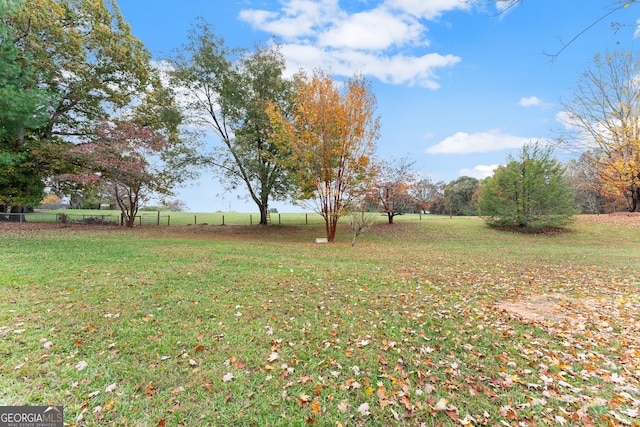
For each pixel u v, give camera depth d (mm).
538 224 18594
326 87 13953
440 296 5832
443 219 25609
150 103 21344
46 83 17031
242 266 7914
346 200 15234
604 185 24750
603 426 2430
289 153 17328
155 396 2773
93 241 11211
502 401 2762
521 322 4586
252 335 4031
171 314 4621
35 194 18531
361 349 3721
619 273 7891
